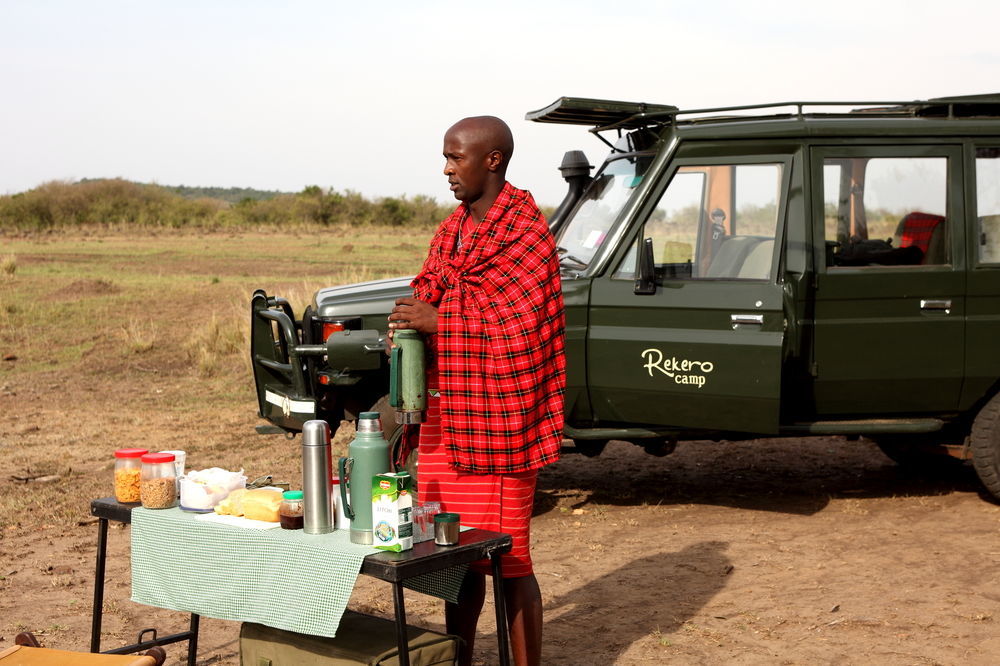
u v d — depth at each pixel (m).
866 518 6.49
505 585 3.60
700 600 5.09
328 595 3.12
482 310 3.37
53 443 9.18
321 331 6.72
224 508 3.57
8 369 12.77
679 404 6.18
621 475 7.82
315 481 3.30
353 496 3.18
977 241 6.34
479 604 3.71
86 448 8.95
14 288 17.86
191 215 50.84
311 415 6.22
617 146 7.17
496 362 3.36
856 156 6.28
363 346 6.01
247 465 8.18
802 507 6.80
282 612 3.25
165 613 5.11
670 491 7.29
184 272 21.98
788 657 4.36
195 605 3.49
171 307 16.03
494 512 3.49
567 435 6.39
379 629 3.49
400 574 2.99
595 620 4.86
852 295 6.21
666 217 6.33
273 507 3.46
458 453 3.44
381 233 44.44
